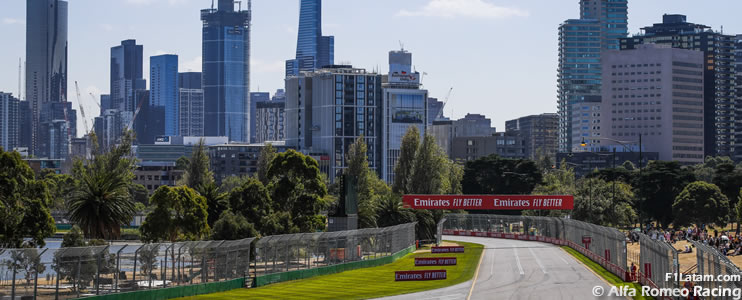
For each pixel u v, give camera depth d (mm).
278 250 102188
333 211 150000
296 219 156250
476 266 123125
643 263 95312
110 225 121875
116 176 125375
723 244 129375
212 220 148750
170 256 83125
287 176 160875
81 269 72250
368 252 126938
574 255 143875
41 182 111688
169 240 133875
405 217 168875
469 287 95562
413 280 102562
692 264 108500
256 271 98438
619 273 105562
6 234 104000
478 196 174250
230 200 152625
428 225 177625
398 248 141875
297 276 104250
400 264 128875
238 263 95000
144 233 132125
